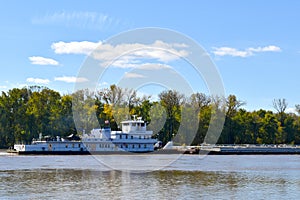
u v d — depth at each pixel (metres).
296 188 71.88
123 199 61.62
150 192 67.06
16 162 118.38
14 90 191.00
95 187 71.44
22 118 185.12
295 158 154.00
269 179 83.25
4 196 63.34
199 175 89.06
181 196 64.12
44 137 173.75
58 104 188.88
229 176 87.62
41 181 77.94
